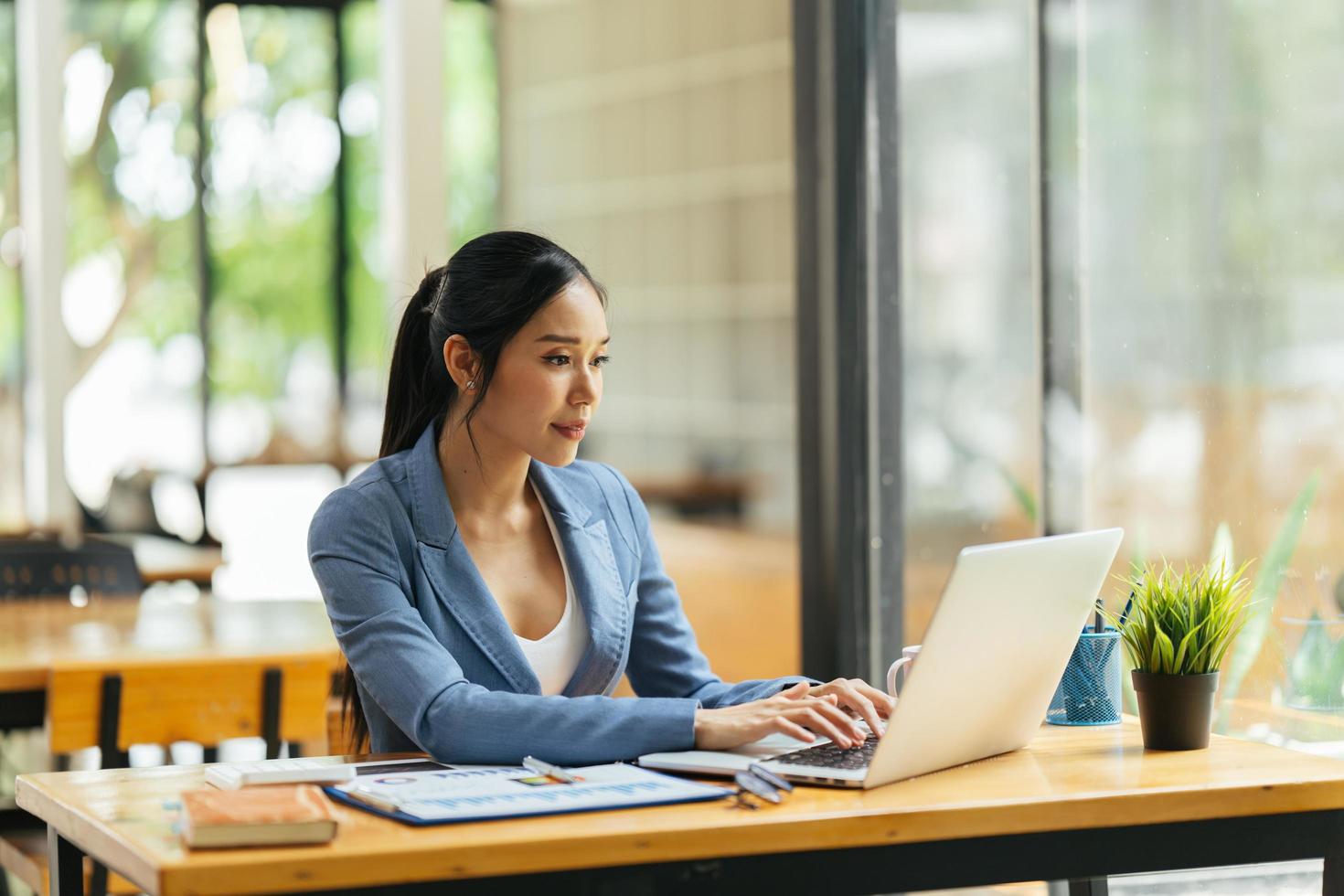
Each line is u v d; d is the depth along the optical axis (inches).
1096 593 81.2
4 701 122.6
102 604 165.9
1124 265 124.0
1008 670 75.9
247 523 323.0
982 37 143.3
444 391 89.4
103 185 317.7
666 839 62.9
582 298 84.7
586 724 76.2
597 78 228.1
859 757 74.8
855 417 160.4
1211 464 115.2
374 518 84.0
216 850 59.9
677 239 203.0
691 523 193.8
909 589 157.1
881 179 159.0
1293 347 107.7
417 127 277.4
